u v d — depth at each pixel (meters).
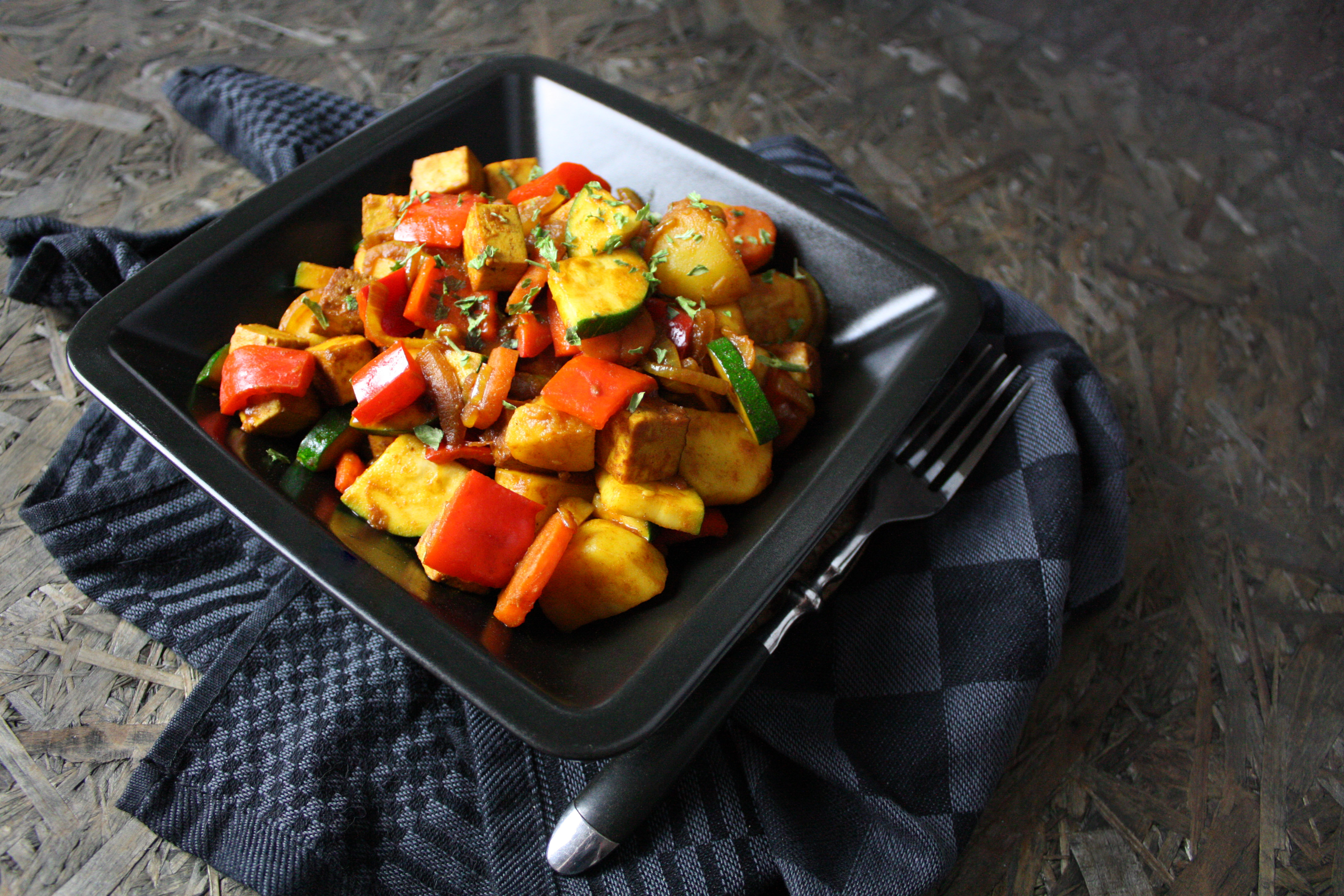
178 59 0.59
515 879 0.40
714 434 0.42
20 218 0.51
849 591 0.45
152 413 0.40
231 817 0.40
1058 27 0.67
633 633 0.40
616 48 0.63
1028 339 0.51
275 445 0.43
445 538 0.39
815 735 0.42
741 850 0.41
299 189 0.45
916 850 0.40
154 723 0.42
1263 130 0.64
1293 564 0.49
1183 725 0.45
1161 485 0.51
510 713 0.36
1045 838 0.43
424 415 0.42
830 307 0.47
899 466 0.46
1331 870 0.43
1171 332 0.55
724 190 0.48
